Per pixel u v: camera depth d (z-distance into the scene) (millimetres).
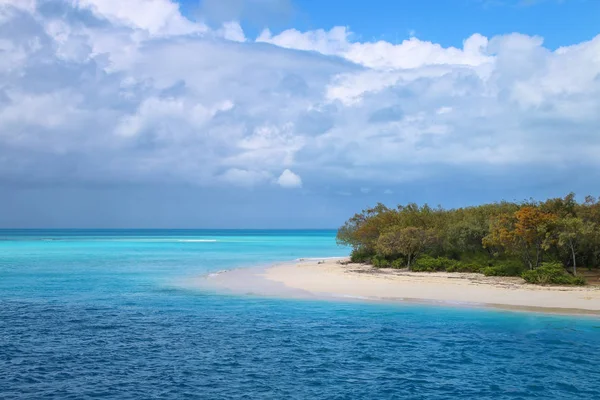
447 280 39500
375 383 18078
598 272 42875
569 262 44000
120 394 17031
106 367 19812
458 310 28922
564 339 23250
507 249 42188
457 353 21391
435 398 16750
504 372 19156
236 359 20781
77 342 23297
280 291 35781
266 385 17875
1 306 31547
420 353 21438
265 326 26062
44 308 30953
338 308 30000
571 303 30109
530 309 28891
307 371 19344
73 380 18359
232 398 16703
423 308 29578
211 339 23719
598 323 25938
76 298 34344
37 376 18766
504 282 38312
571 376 18719
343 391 17328
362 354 21344
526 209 40812
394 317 27656
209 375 18922
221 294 35031
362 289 35844
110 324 26688
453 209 59531
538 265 40969
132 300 33406
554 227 40219
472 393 17172
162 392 17219
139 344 22953
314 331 25031
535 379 18422
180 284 40438
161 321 27312
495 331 24672
